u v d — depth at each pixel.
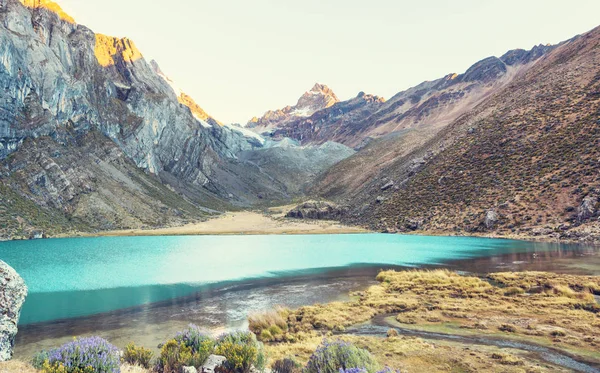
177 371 11.63
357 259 59.44
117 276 44.12
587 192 72.31
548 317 20.66
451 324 20.06
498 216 82.88
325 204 191.12
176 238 116.62
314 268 50.19
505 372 12.72
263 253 71.62
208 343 12.96
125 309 27.11
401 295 29.06
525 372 12.66
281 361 13.34
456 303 25.20
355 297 30.08
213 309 26.84
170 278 42.53
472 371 12.88
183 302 29.52
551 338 16.81
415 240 85.94
